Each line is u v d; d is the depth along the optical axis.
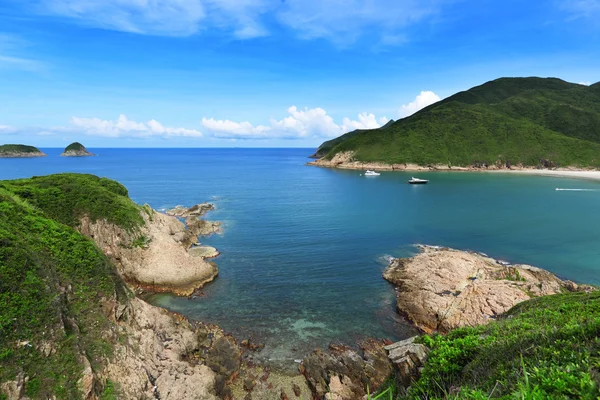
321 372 20.77
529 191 90.62
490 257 41.91
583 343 7.55
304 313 28.95
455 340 12.30
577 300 19.86
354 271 37.62
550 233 51.41
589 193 86.38
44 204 36.06
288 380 20.86
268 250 44.34
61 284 20.02
